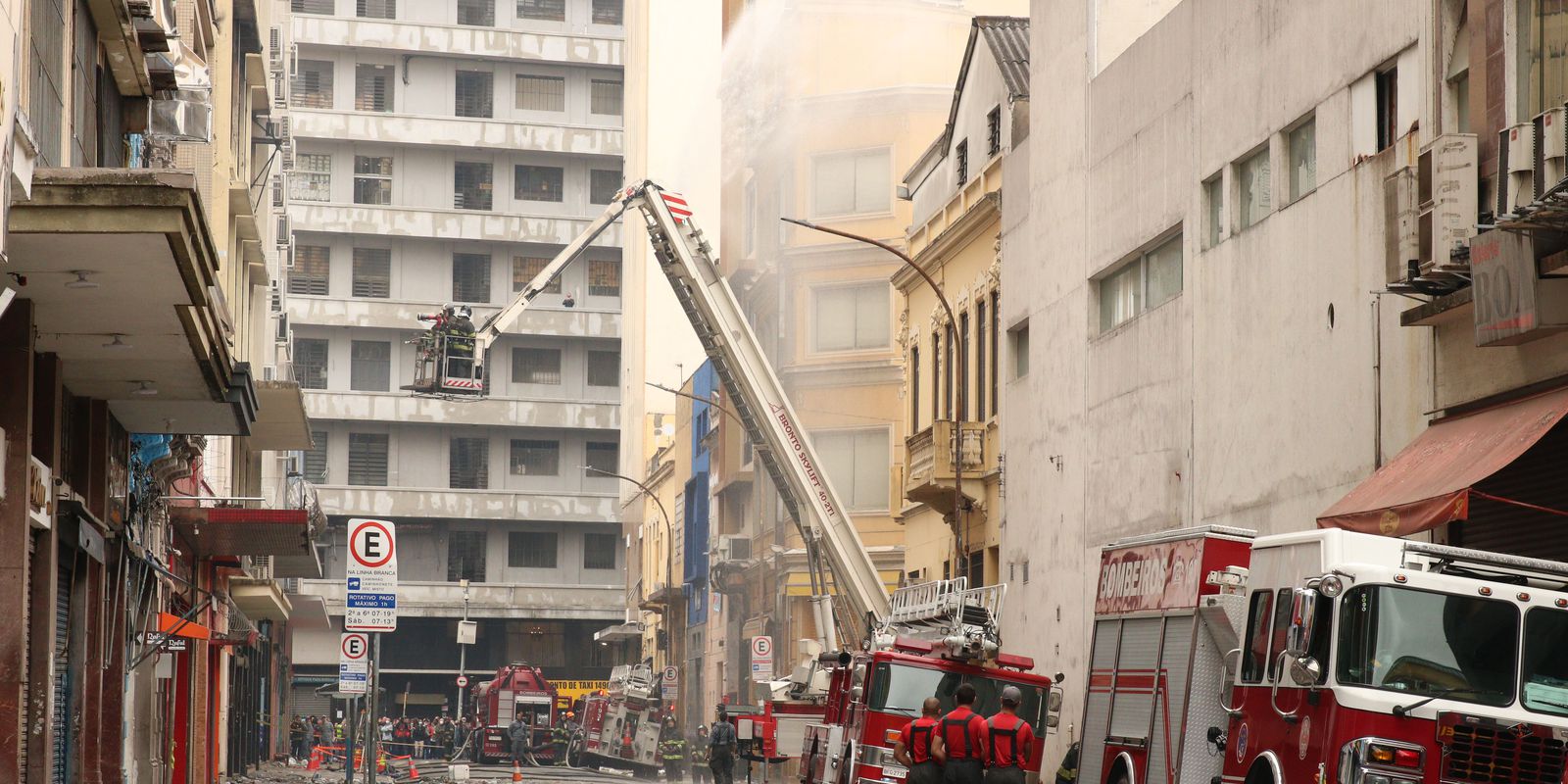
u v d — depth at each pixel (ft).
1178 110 92.68
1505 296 55.72
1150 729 54.95
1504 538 61.57
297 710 279.49
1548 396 56.54
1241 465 82.99
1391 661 43.42
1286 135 80.59
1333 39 75.20
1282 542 48.19
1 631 53.21
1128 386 98.78
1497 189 56.39
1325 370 74.38
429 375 113.60
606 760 191.83
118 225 45.62
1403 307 67.72
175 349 62.03
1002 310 123.03
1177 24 92.99
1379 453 69.31
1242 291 83.71
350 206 282.36
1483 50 61.67
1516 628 43.88
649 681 180.45
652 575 273.54
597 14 296.30
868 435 171.63
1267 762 46.85
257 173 149.79
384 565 65.57
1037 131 115.75
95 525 70.69
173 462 92.79
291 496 163.02
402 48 285.84
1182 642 53.36
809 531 98.53
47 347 61.26
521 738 200.85
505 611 285.43
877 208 176.45
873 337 173.68
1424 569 45.16
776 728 97.55
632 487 282.15
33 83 49.47
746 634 207.31
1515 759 42.39
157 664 88.99
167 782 103.81
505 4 293.64
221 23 113.19
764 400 100.01
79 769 67.82
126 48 65.98
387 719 259.39
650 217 103.96
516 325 288.71
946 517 132.67
